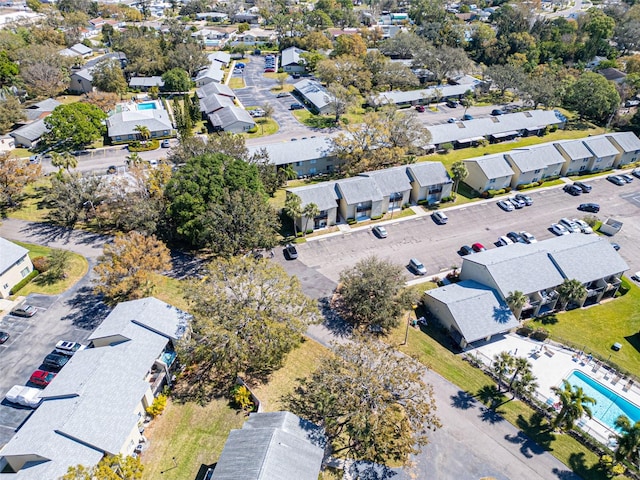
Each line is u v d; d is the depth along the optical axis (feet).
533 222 267.80
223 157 242.17
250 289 169.37
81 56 531.50
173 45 541.34
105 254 191.11
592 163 324.80
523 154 305.73
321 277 218.79
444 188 284.00
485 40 593.42
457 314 182.29
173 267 221.25
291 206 232.73
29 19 627.87
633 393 168.66
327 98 405.59
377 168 306.14
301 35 622.54
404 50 556.92
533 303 198.29
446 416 154.51
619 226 258.37
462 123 367.45
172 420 148.87
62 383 143.84
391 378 139.54
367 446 134.72
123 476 117.60
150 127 355.56
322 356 172.04
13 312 190.49
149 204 225.56
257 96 463.01
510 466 139.95
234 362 159.74
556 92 411.13
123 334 158.40
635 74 449.48
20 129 340.18
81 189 243.40
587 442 147.74
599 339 193.77
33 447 122.83
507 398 162.50
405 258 234.58
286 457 123.65
